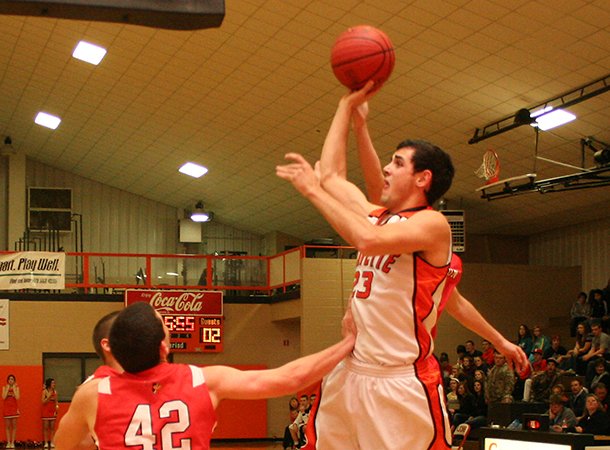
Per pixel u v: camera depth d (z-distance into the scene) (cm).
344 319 371
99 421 323
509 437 633
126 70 2138
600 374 1573
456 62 1642
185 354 2448
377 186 407
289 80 1919
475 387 1656
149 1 358
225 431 2433
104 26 1930
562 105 1614
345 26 1625
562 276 2502
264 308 2534
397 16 1538
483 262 2625
